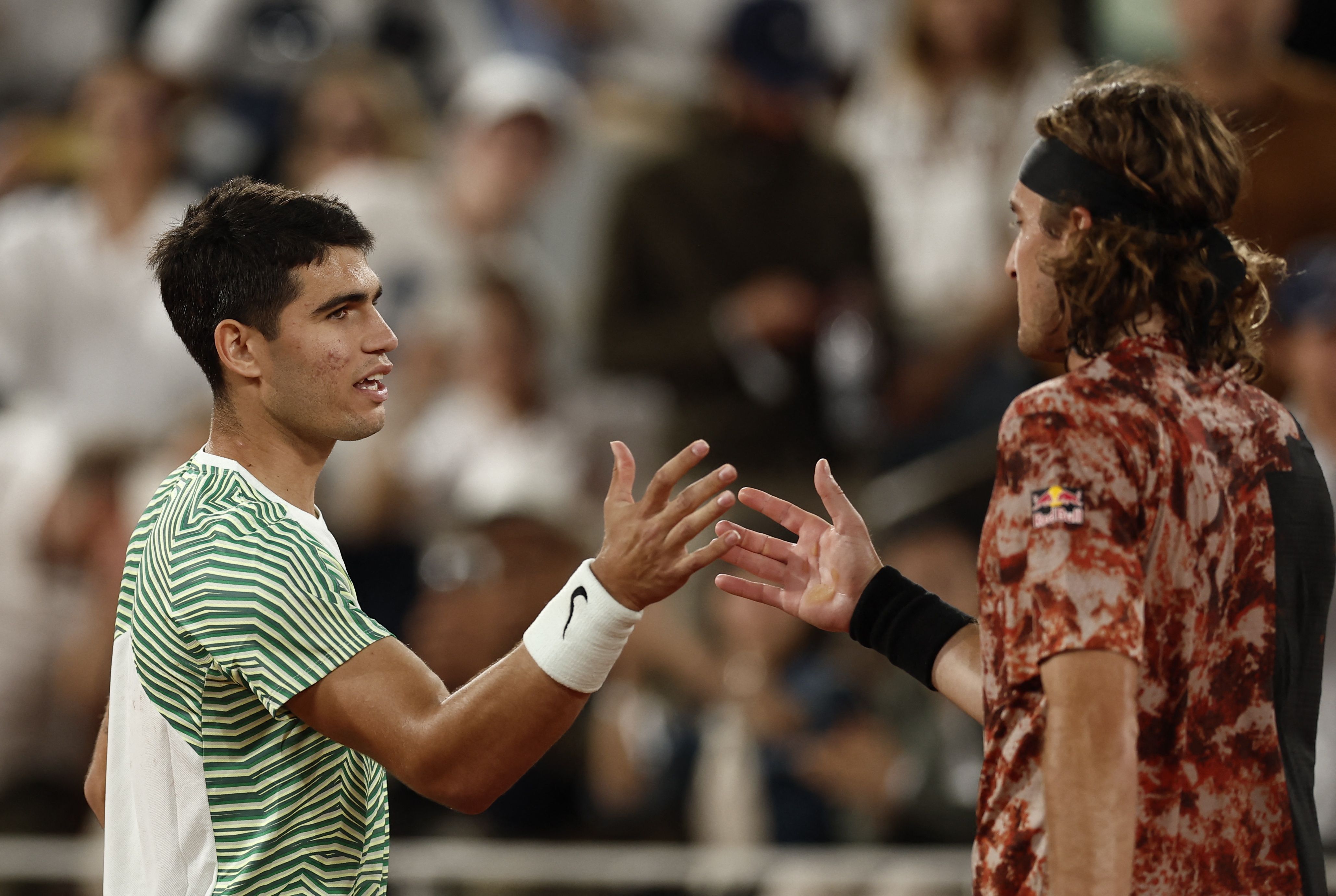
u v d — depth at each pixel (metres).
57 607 18.25
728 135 20.34
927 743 15.39
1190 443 6.24
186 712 7.36
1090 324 6.48
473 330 19.91
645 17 24.22
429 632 16.28
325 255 7.64
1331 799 14.79
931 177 21.05
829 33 22.78
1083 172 6.56
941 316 20.42
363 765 7.59
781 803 15.41
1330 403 16.22
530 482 19.03
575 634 7.10
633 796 15.75
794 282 19.86
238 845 7.33
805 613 7.94
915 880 14.05
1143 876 6.16
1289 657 6.50
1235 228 18.09
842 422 19.91
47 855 14.80
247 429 7.76
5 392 21.16
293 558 7.16
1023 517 6.18
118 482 18.91
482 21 24.31
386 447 19.27
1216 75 19.14
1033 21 21.09
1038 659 6.02
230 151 23.05
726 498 7.15
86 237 21.67
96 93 22.11
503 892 13.88
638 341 20.09
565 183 22.75
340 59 23.17
